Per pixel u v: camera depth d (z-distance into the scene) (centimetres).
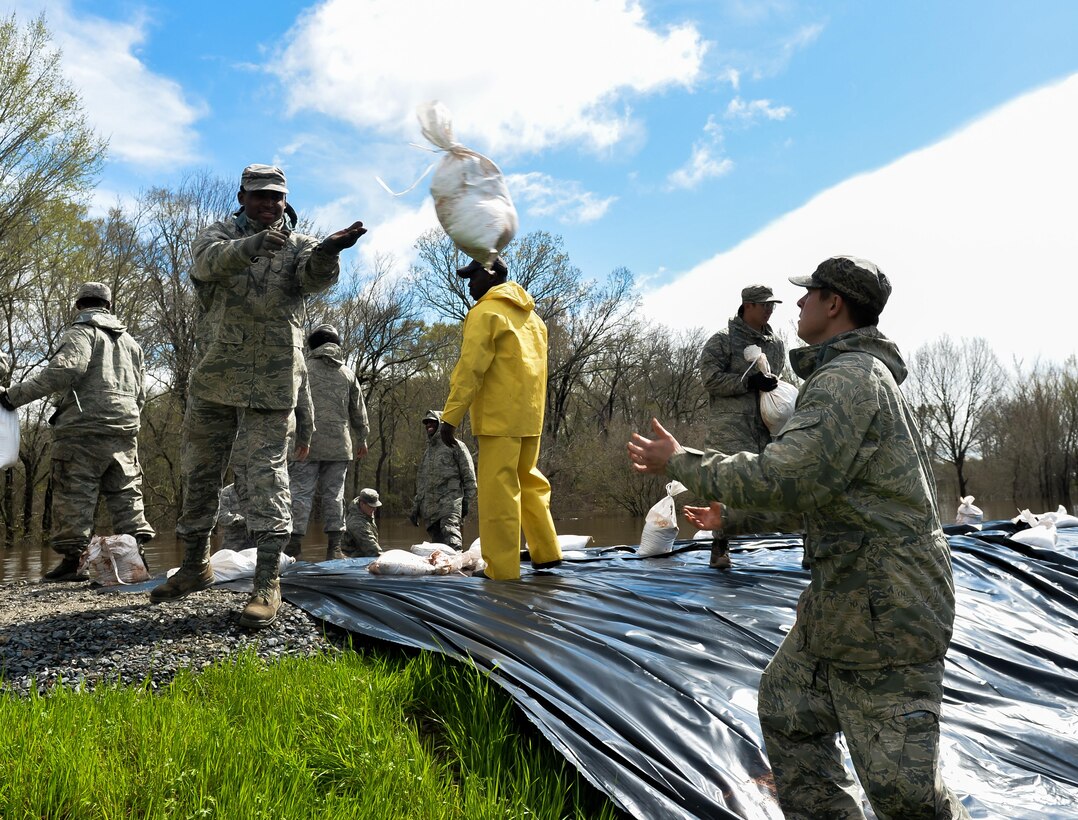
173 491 3559
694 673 383
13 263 2525
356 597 511
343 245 490
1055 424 6425
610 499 4138
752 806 289
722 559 648
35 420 3177
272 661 406
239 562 639
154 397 3438
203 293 502
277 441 508
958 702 398
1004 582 599
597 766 292
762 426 659
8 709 311
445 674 369
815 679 234
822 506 225
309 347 1041
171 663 417
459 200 283
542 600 500
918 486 224
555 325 4725
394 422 4881
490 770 305
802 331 261
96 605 583
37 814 241
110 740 294
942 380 6300
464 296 4181
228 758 282
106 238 3200
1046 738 360
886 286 248
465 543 2109
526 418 604
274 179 509
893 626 218
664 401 5441
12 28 2256
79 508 770
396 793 278
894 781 213
